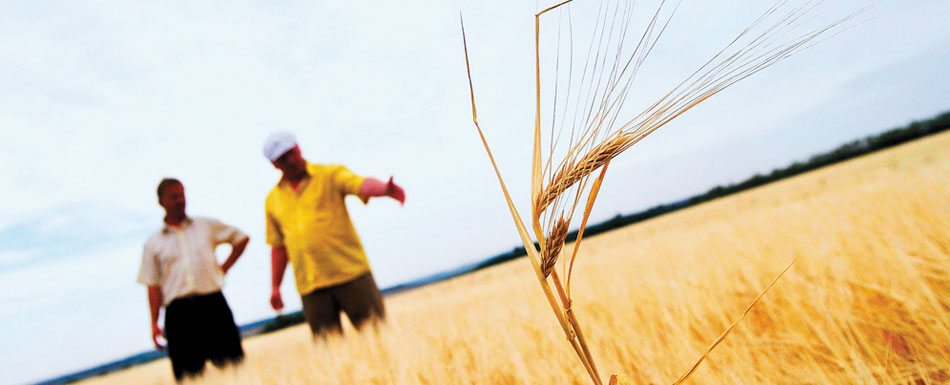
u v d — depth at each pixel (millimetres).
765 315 1754
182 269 3838
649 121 758
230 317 4062
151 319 3973
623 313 2133
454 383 1947
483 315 3193
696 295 1922
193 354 3826
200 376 3557
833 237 2324
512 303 3490
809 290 1580
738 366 1386
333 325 3645
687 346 1564
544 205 882
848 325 1421
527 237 918
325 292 3619
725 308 1913
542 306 2855
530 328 2389
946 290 1399
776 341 1477
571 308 905
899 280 1489
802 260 2012
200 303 3854
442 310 4543
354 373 2277
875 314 1493
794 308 1522
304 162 3730
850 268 1746
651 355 1589
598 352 1725
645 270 3434
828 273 1760
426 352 2266
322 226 3576
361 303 3604
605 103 791
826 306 1460
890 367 1242
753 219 5395
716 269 2430
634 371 1607
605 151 801
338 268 3584
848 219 2807
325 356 2600
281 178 3787
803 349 1418
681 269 2727
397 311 8406
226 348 3926
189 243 3904
